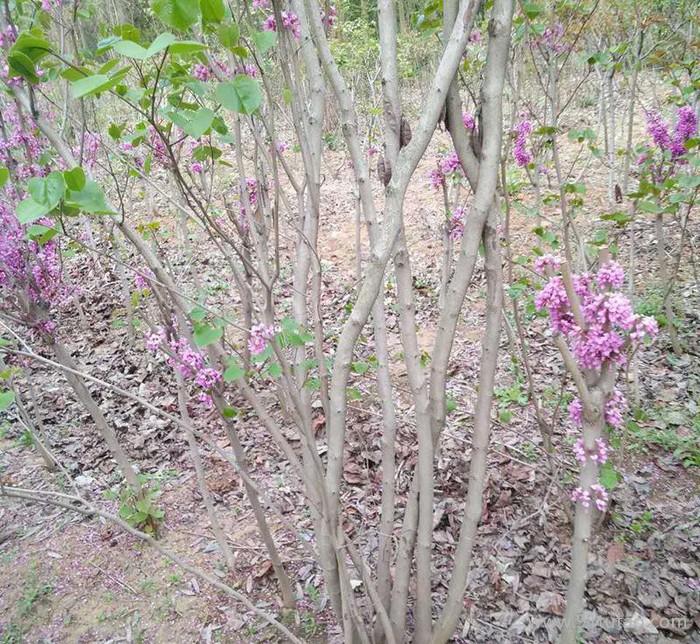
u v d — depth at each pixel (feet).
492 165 4.44
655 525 8.51
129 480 8.96
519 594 7.68
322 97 6.12
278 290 15.51
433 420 5.19
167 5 3.48
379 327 5.48
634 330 4.18
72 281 17.74
